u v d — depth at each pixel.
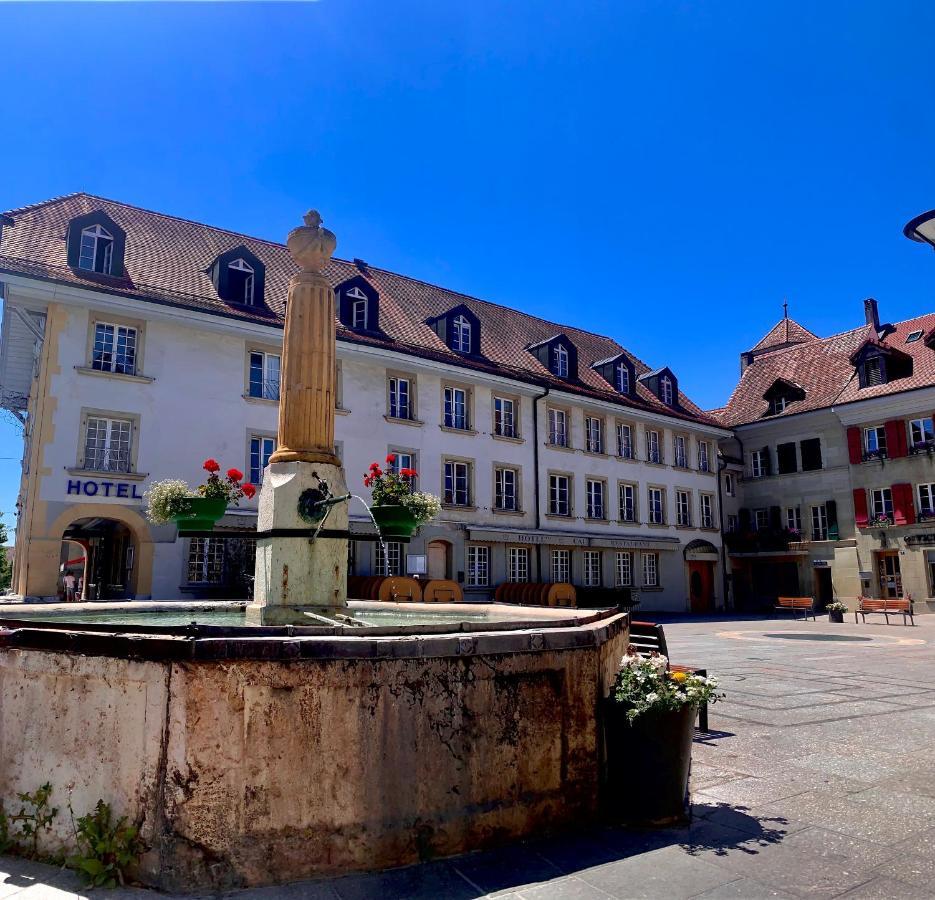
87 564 24.09
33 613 6.42
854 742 6.94
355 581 21.73
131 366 19.77
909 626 24.64
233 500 6.22
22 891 3.48
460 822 4.01
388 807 3.82
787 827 4.59
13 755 3.98
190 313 20.14
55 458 18.17
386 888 3.60
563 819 4.40
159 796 3.54
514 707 4.27
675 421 34.19
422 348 25.86
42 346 19.28
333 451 6.13
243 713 3.61
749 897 3.61
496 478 27.41
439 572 25.39
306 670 3.71
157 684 3.62
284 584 5.70
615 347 38.59
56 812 3.80
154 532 19.20
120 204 23.84
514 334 32.41
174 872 3.48
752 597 36.88
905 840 4.39
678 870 3.91
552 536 28.00
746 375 41.94
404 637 4.02
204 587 19.75
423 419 25.39
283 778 3.64
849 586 33.25
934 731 7.41
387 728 3.85
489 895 3.56
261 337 21.59
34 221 20.36
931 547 30.55
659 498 33.72
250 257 22.23
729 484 38.25
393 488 6.68
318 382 6.08
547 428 29.42
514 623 4.78
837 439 34.75
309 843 3.66
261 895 3.48
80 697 3.83
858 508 33.38
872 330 37.19
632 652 7.22
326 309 6.22
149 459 19.47
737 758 6.34
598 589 27.56
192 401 20.34
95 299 18.77
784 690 10.03
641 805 4.52
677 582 33.72
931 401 31.22
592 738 4.60
